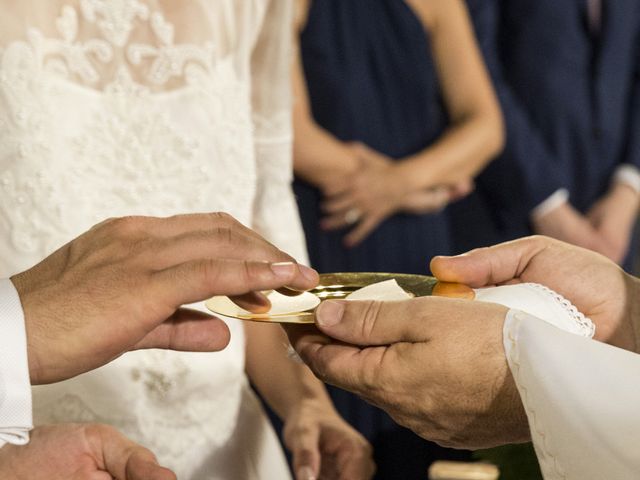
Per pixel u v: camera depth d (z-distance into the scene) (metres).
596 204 2.23
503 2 2.21
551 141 2.18
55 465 0.78
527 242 0.89
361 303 0.78
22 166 0.96
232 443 1.08
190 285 0.72
